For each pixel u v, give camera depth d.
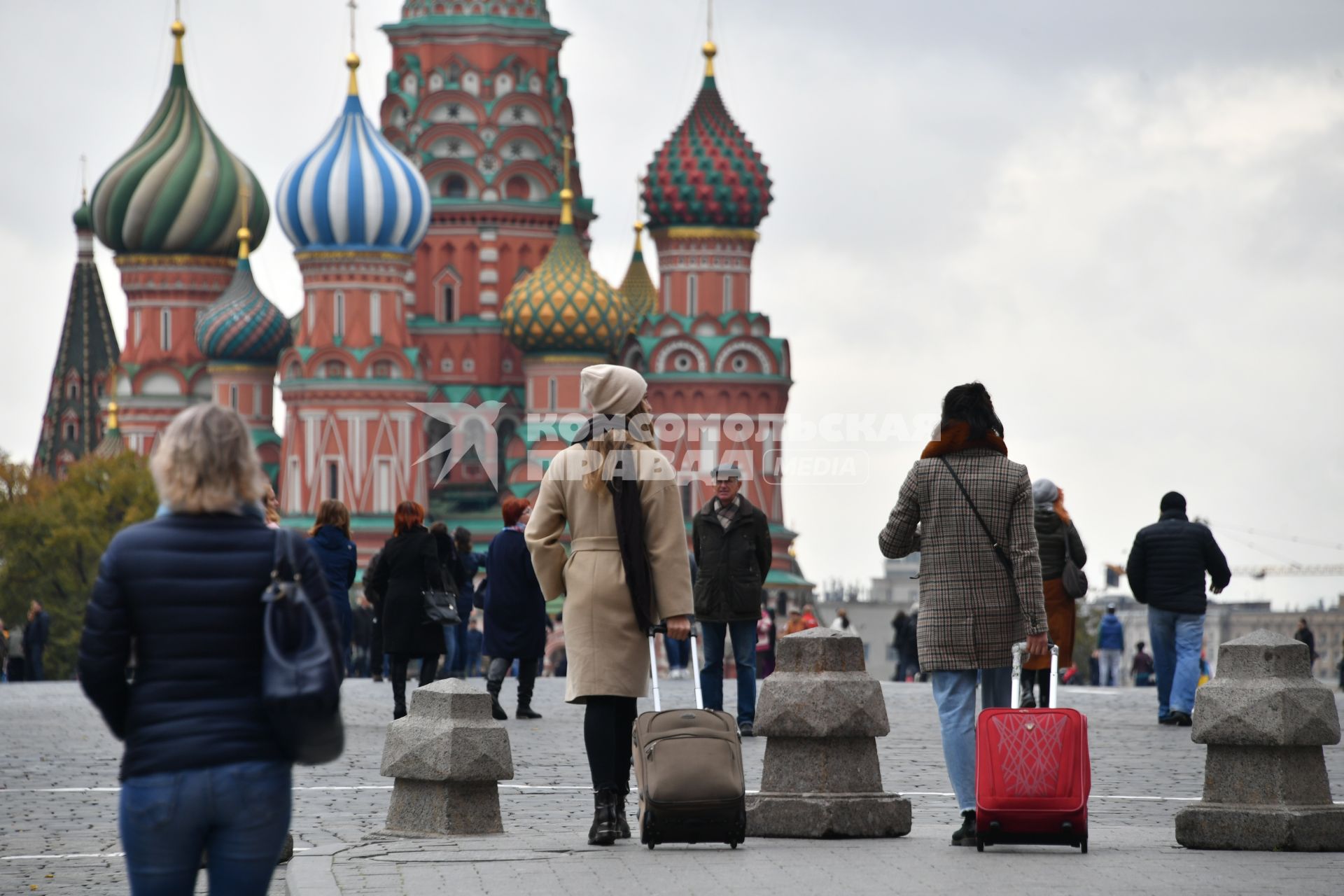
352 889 28.34
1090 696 87.50
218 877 19.59
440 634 63.25
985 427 34.03
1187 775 49.09
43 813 42.75
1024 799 31.53
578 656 33.19
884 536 34.62
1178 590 64.44
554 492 33.62
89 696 19.92
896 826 35.06
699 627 58.34
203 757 19.45
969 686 33.81
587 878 29.19
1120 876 29.22
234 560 19.89
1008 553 33.72
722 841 32.56
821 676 35.28
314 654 19.50
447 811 37.16
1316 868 30.23
